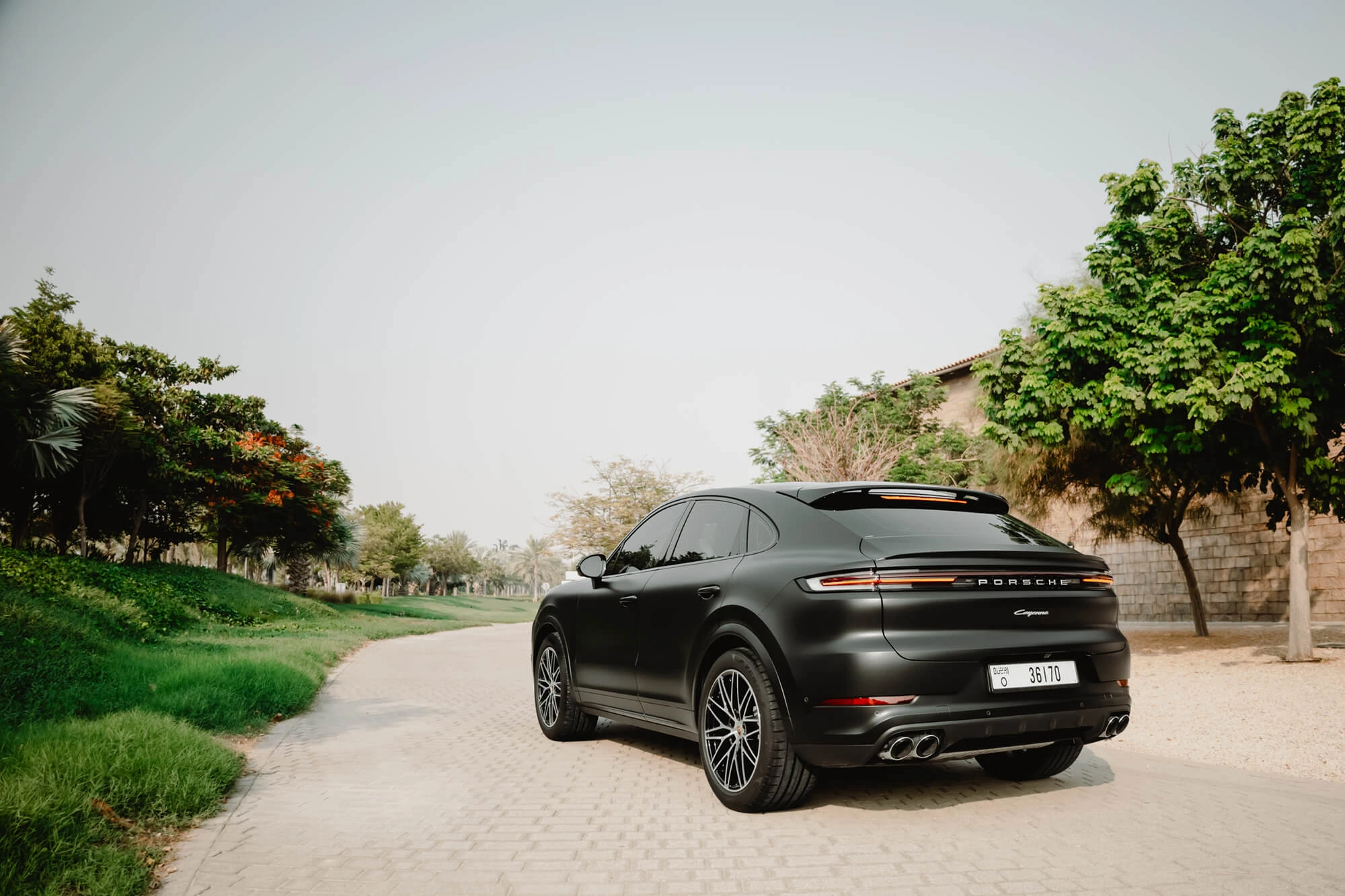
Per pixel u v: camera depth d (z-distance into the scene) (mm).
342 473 34344
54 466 17125
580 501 33375
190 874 3293
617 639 5453
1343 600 18453
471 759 5648
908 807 4262
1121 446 11820
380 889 3146
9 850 3037
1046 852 3520
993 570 3869
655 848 3631
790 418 20844
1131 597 24594
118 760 4199
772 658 3941
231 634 15047
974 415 16422
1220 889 3068
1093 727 4066
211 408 28062
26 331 21125
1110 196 10820
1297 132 9688
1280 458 10375
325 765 5438
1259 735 6211
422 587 130125
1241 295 9383
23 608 9094
